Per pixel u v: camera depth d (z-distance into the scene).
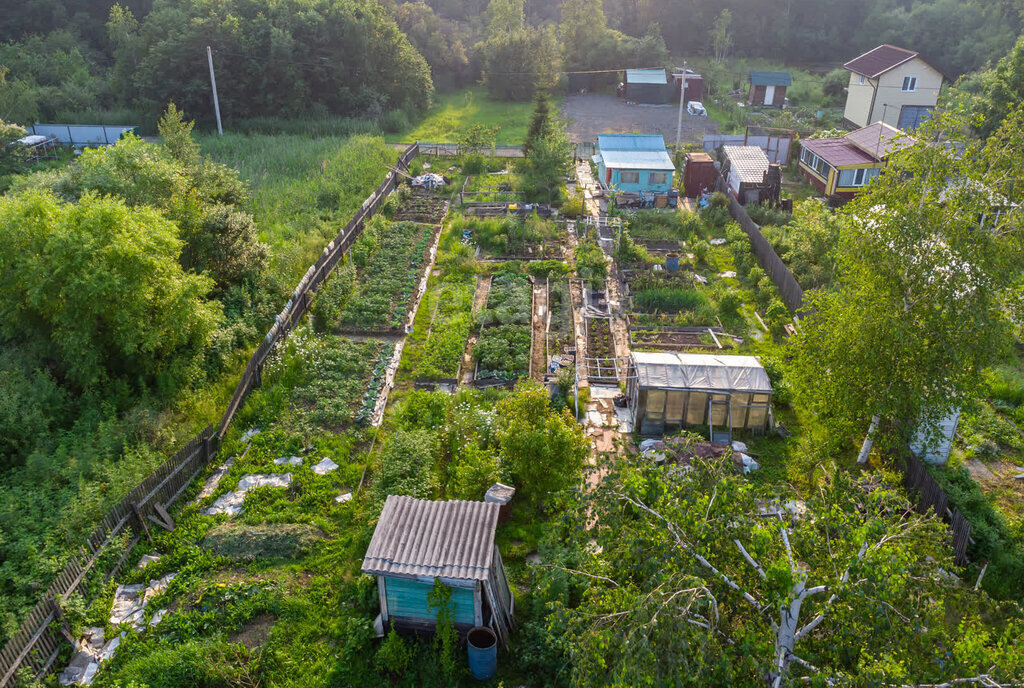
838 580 11.40
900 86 56.75
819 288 29.91
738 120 65.44
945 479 20.58
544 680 14.66
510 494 18.77
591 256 34.41
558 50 80.19
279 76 61.97
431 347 27.45
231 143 52.50
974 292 18.09
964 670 11.01
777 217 39.41
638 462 13.88
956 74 79.88
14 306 22.64
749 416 23.17
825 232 32.16
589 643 11.29
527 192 44.38
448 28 88.62
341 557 17.78
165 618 15.83
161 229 23.59
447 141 58.66
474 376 25.98
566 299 31.42
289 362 25.36
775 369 24.72
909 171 19.72
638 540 12.07
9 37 68.12
